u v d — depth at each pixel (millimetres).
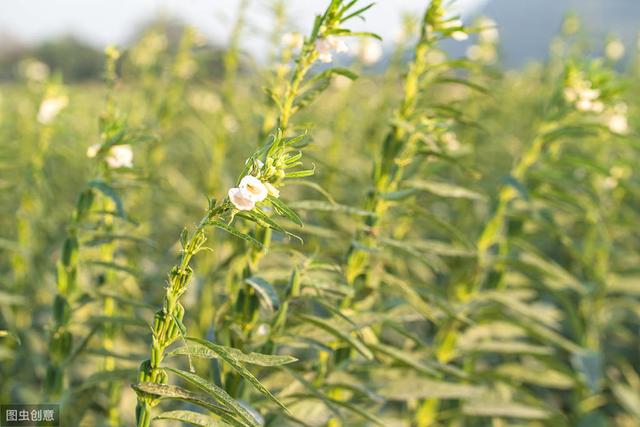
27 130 1678
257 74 1387
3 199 1467
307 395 895
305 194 1647
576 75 1189
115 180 982
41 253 1668
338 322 882
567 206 1286
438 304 996
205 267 1420
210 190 1636
